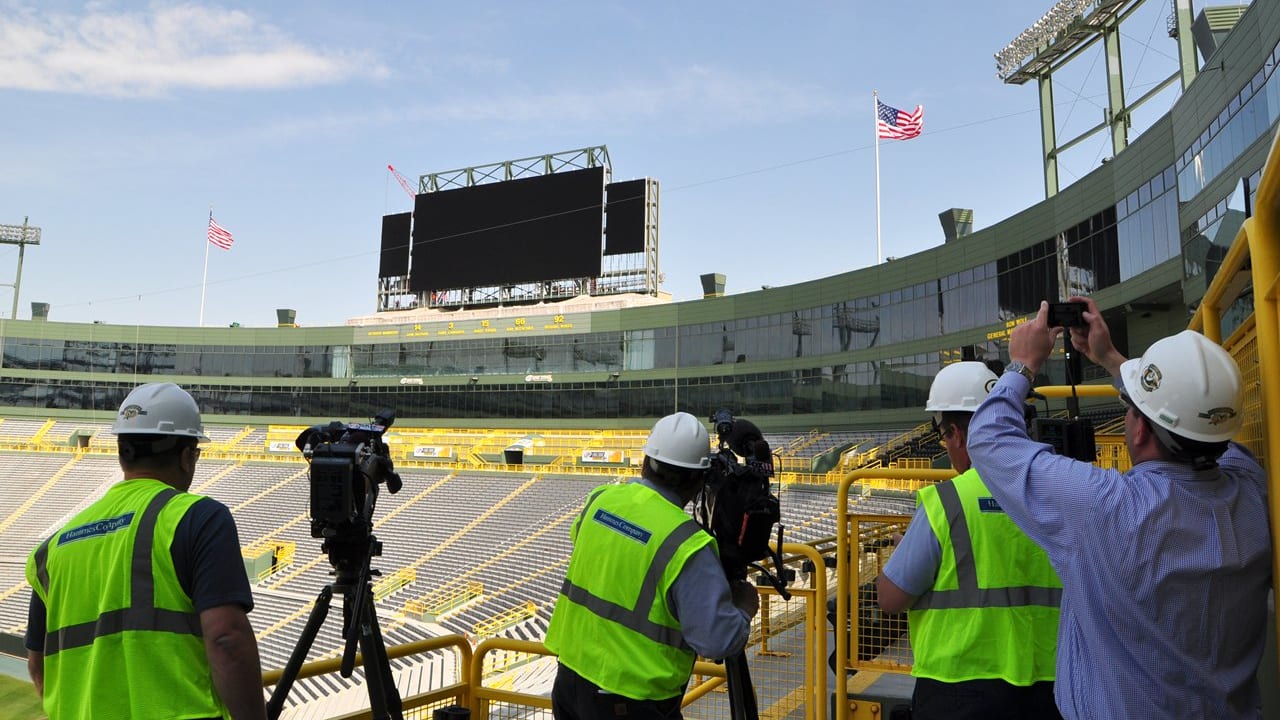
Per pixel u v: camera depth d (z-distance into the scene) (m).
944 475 4.66
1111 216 31.52
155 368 68.12
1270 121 20.59
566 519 44.59
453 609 36.41
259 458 60.56
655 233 56.28
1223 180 23.50
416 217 61.78
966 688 3.07
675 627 3.08
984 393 3.33
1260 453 2.54
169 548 2.74
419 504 51.81
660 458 3.30
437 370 62.38
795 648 6.86
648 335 56.25
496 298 62.59
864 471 4.78
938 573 3.20
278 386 66.69
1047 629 3.07
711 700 6.11
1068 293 34.09
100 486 58.97
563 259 56.59
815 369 48.72
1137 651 2.07
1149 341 32.62
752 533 3.18
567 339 58.59
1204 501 2.10
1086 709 2.16
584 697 3.16
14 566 48.94
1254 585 2.09
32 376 67.56
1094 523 2.11
